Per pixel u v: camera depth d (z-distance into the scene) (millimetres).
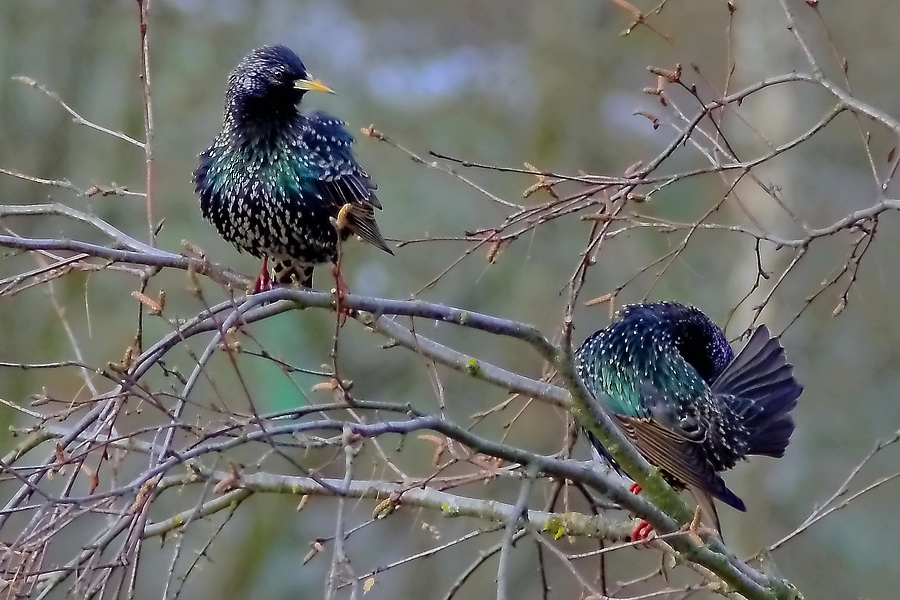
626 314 8688
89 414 6234
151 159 7480
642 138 16953
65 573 7039
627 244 15836
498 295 15844
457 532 15141
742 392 8492
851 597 16641
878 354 17344
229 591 15539
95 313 14352
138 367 6047
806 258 16656
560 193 14156
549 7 17516
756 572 7348
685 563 7145
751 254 15445
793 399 8438
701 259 16391
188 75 16016
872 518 17031
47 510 6305
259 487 7363
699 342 8812
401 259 15711
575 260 15797
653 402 8180
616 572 14133
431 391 15609
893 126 6852
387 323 6750
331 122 8938
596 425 6668
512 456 6414
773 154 7199
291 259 9039
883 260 16938
